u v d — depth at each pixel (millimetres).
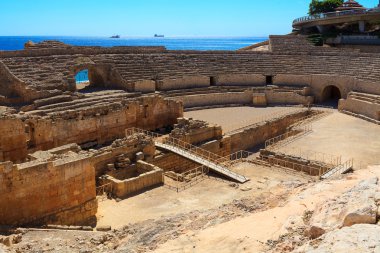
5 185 22578
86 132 39844
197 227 16516
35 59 47594
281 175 34031
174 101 47875
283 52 69312
